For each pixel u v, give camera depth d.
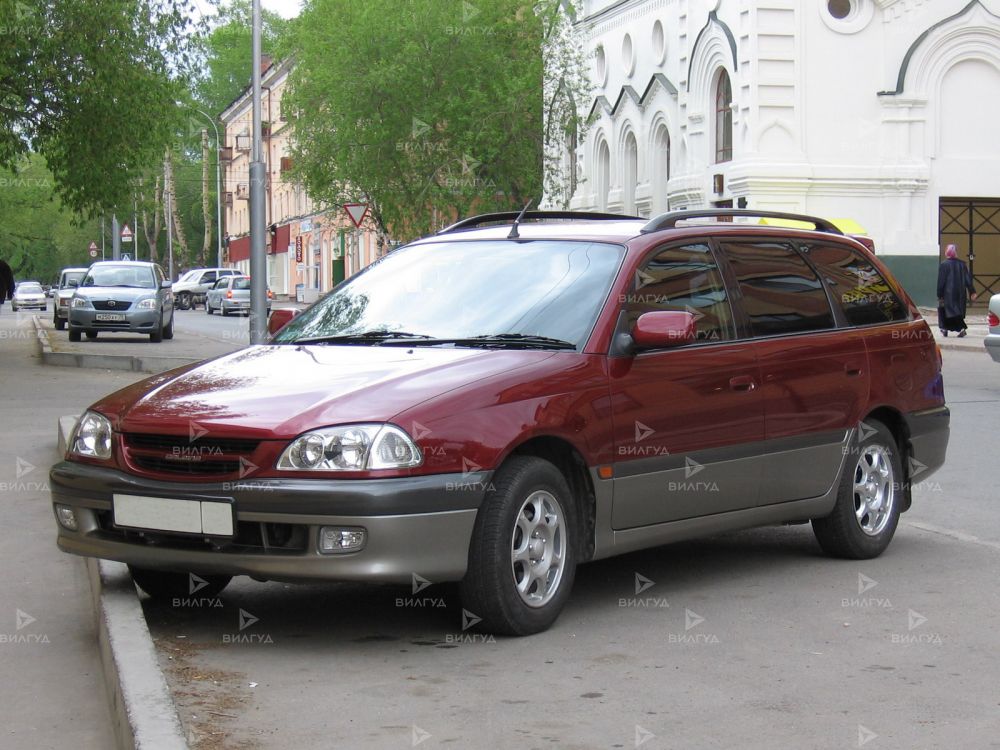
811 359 7.28
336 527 5.35
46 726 4.96
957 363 22.39
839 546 7.59
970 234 36.31
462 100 38.19
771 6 34.69
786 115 34.88
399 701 4.97
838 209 35.25
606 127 45.25
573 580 6.49
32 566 7.64
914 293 35.75
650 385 6.36
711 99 37.81
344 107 38.22
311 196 41.84
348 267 68.56
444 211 39.69
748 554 7.85
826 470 7.39
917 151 35.59
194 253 109.38
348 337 6.66
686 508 6.60
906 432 8.00
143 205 26.17
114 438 5.88
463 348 6.27
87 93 23.27
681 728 4.67
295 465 5.40
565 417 5.94
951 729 4.66
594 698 5.02
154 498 5.64
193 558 5.57
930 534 8.48
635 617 6.28
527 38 40.22
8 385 18.70
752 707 4.91
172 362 22.14
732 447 6.76
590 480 6.09
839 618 6.28
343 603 6.58
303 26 40.47
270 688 5.13
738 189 35.31
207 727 4.65
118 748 4.64
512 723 4.71
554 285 6.59
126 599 5.91
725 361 6.77
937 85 35.62
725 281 7.07
